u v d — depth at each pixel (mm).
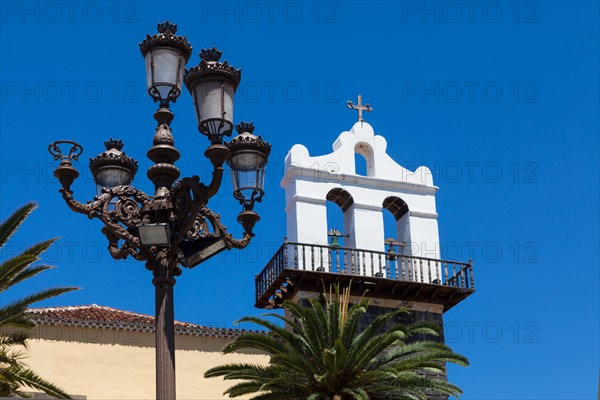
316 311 31719
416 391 30891
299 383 30375
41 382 25016
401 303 38469
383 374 29938
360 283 37812
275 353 31078
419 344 31875
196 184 15062
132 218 15742
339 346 29625
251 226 16656
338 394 30156
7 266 23359
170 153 16156
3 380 24766
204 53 15875
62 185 16016
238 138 16875
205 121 15312
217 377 33906
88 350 32688
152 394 32969
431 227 40250
